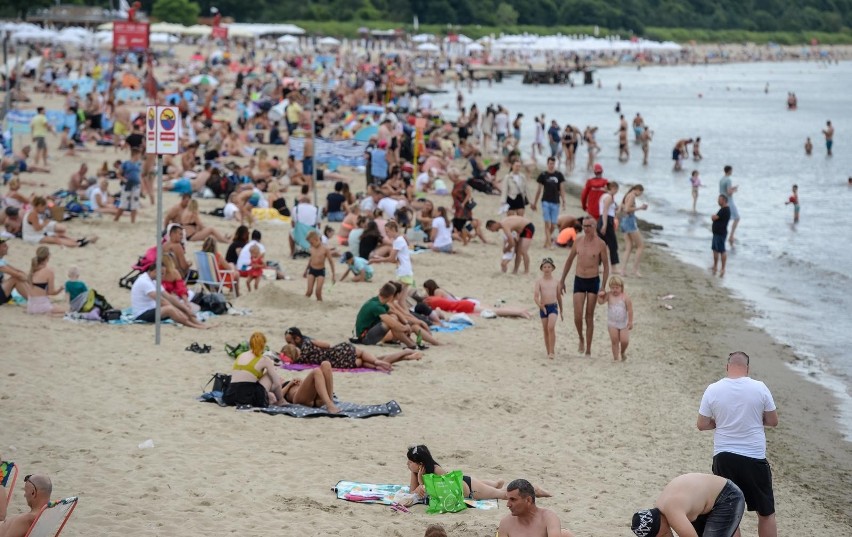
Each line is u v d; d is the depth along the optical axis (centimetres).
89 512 2102
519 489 1880
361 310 3753
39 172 7312
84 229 5531
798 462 2980
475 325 4159
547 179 5850
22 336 3497
